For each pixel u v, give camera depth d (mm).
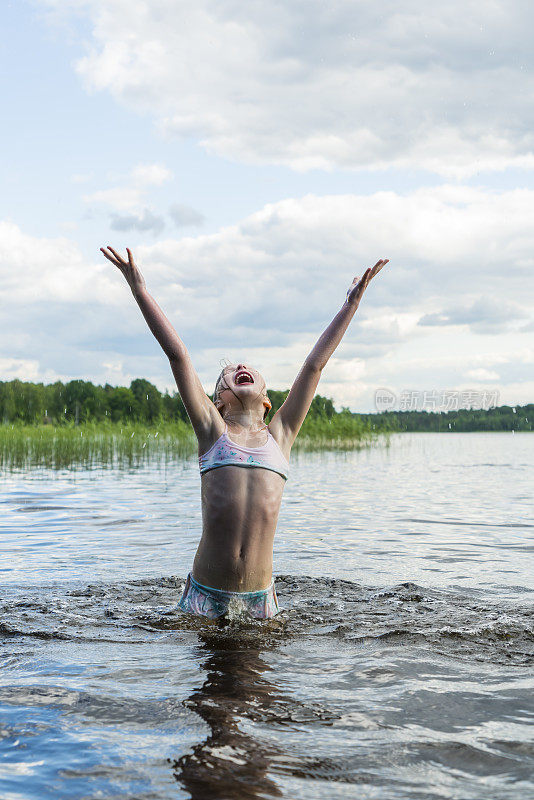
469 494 12906
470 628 4137
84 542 7520
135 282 4613
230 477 4477
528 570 6102
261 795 2072
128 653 3635
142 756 2346
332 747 2422
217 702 2869
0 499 11375
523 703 2881
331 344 4910
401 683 3133
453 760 2324
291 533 8328
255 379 4898
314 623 4297
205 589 4531
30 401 46562
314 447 29125
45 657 3549
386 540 7820
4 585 5402
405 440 49688
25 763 2301
